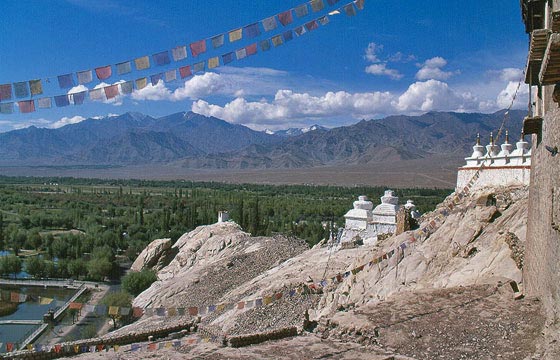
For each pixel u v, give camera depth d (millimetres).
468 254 35625
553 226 20750
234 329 41344
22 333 63438
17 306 75500
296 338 28234
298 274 49688
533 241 27344
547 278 23469
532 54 20328
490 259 33438
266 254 70562
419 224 45844
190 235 95000
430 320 26469
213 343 28812
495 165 42844
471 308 27188
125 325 60031
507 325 24641
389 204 55156
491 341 23625
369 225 55906
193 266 83000
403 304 29094
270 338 28484
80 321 68438
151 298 66500
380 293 37812
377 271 40062
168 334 32938
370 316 28000
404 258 39219
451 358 22844
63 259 104812
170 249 93312
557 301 21312
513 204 37406
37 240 118875
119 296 70312
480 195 40531
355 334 26719
